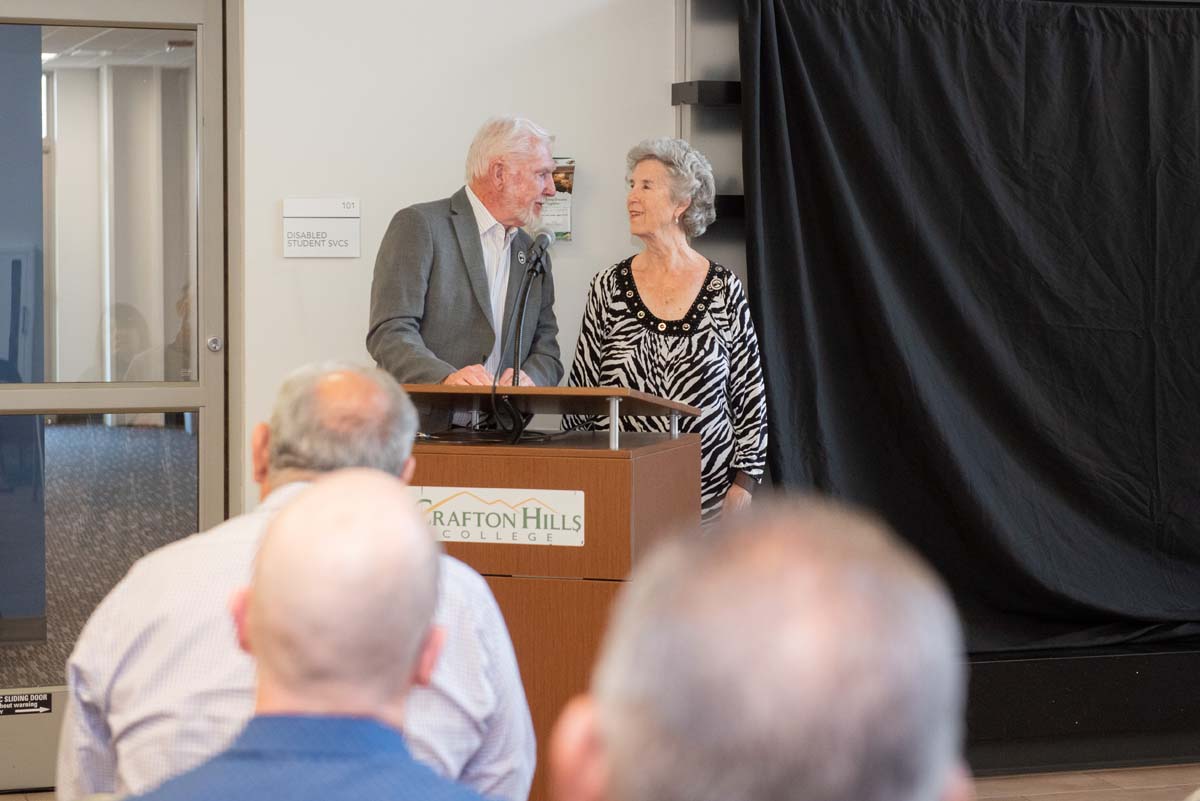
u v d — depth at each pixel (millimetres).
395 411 2014
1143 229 5004
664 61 4836
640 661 711
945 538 4902
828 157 4711
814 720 675
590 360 4250
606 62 4812
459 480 2828
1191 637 5047
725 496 4195
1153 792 4598
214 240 4863
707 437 4121
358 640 1271
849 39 4777
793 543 726
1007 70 4902
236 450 4891
